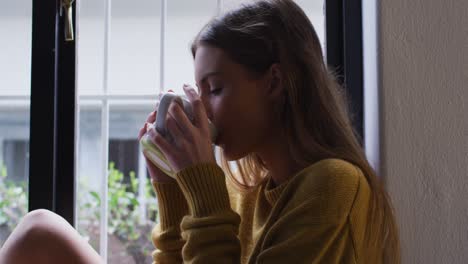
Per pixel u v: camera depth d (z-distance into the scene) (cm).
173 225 92
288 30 79
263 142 81
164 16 127
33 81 109
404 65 97
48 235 87
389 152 96
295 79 78
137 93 129
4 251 86
